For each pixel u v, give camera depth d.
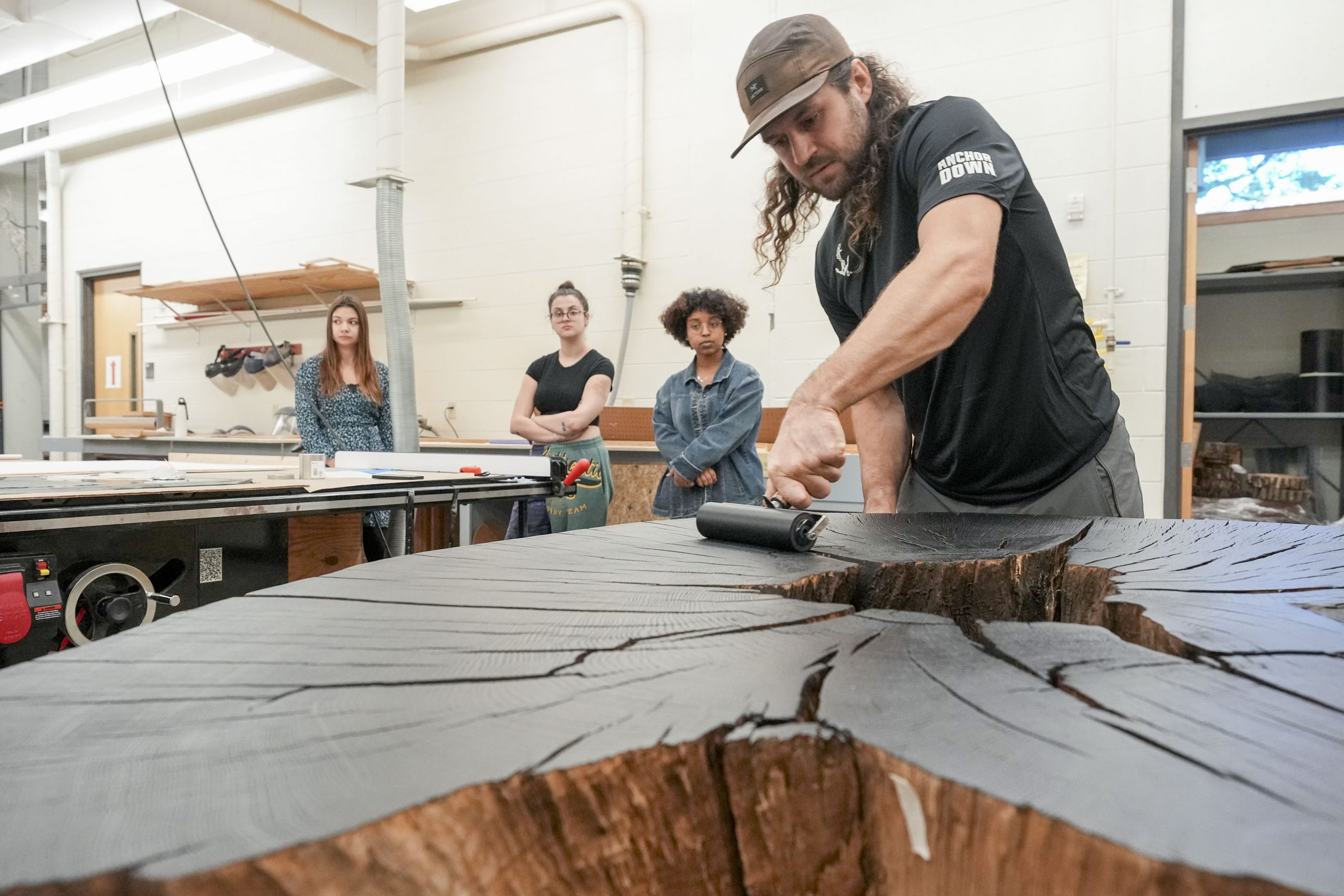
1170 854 0.24
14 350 6.35
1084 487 1.27
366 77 4.33
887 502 1.42
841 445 0.93
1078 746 0.32
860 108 1.18
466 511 3.33
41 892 0.22
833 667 0.42
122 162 5.86
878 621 0.53
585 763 0.30
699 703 0.37
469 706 0.36
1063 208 3.28
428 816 0.27
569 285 2.86
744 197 3.94
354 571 0.73
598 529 1.06
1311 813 0.26
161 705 0.36
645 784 0.32
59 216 6.04
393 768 0.29
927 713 0.36
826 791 0.33
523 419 2.73
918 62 3.51
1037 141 3.32
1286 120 2.97
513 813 0.29
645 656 0.45
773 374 3.87
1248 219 3.23
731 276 3.96
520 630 0.51
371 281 4.71
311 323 5.09
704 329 2.44
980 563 0.78
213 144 5.45
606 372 2.78
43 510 1.14
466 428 4.65
